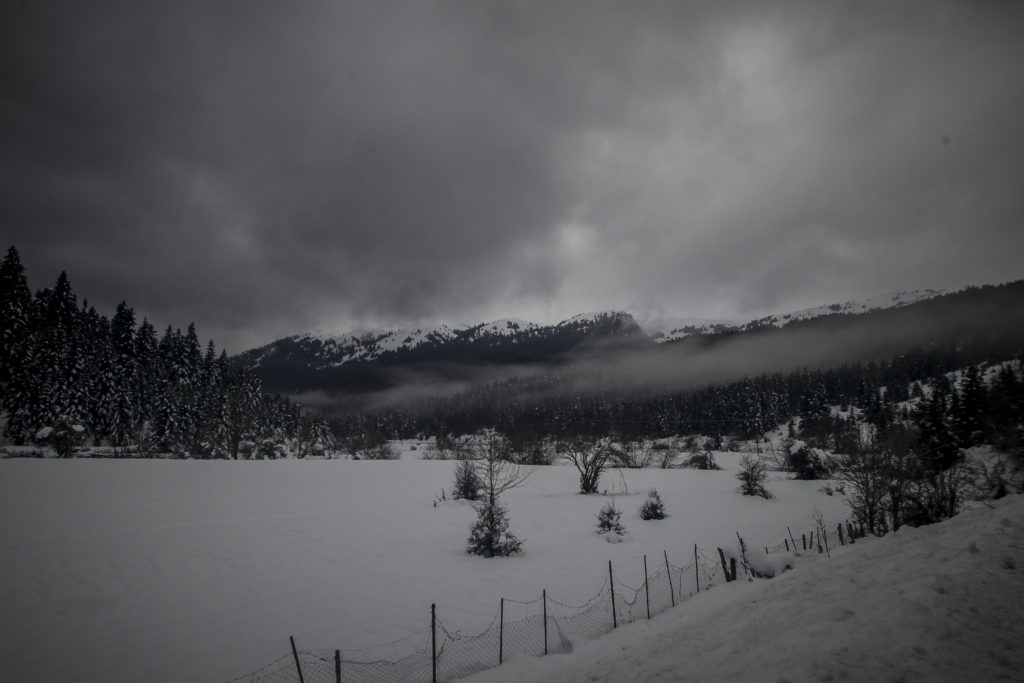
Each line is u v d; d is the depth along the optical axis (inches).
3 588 583.8
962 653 213.2
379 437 4097.0
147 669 420.8
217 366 3924.7
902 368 5629.9
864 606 277.3
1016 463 861.2
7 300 2154.3
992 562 287.9
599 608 566.6
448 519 1093.1
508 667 409.1
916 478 847.1
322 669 424.2
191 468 1574.8
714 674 255.4
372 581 664.4
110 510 999.0
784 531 1008.2
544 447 2765.7
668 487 1754.4
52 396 2212.1
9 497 1036.5
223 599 586.9
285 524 982.4
